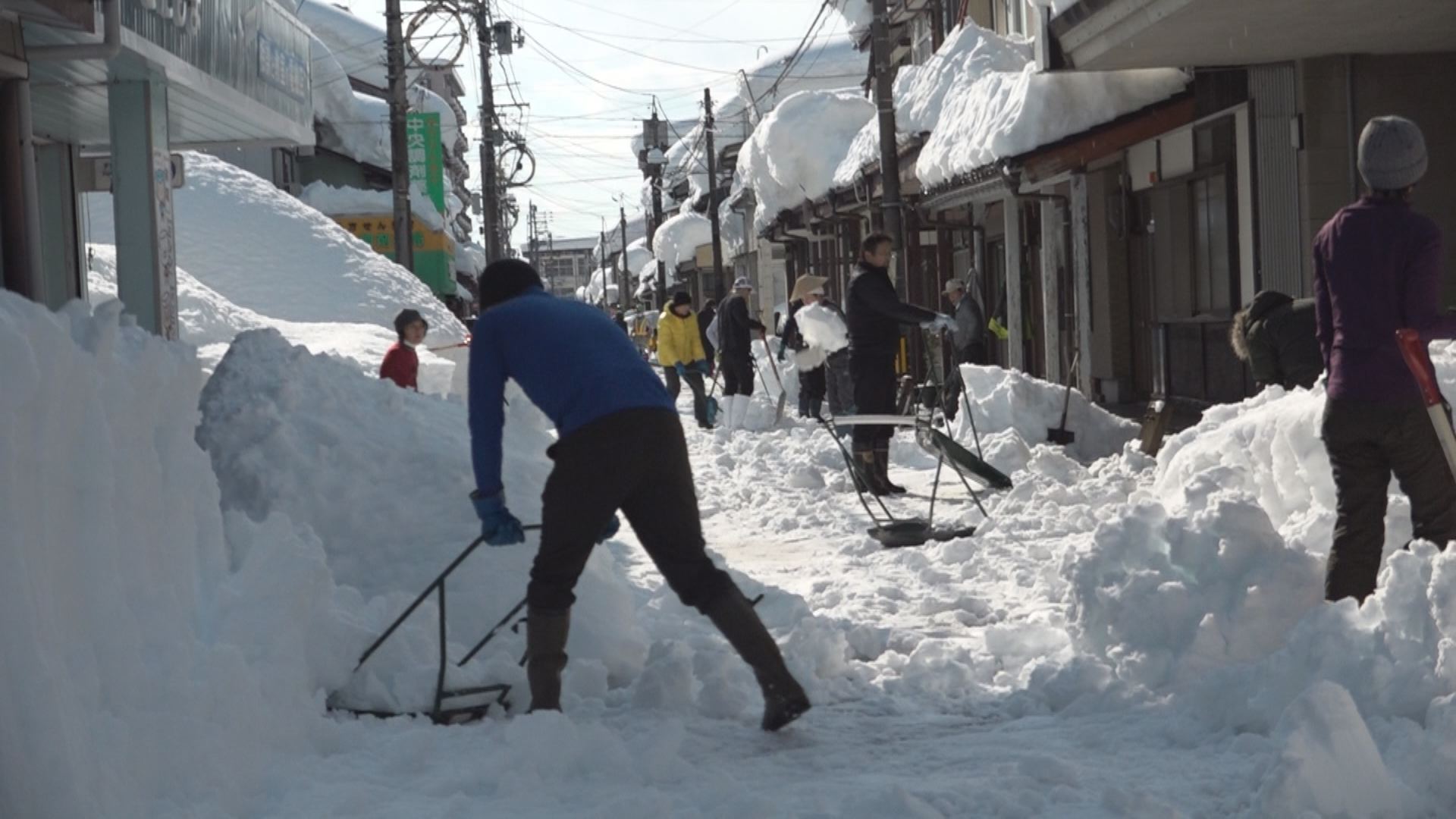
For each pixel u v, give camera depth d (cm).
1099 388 2077
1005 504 1041
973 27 2384
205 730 394
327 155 4822
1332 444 546
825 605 762
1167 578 549
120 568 402
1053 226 2108
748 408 2075
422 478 610
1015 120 1667
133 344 442
